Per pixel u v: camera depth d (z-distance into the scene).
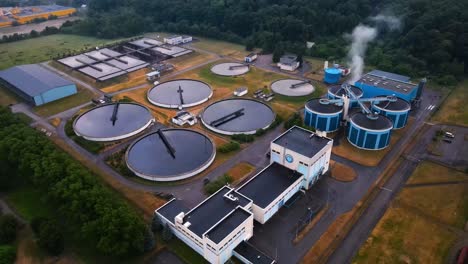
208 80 137.62
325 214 71.25
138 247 60.56
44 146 81.50
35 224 64.75
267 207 67.25
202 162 85.50
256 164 86.69
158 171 82.44
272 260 59.69
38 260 61.53
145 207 73.12
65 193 66.75
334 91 113.25
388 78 120.81
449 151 91.25
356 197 75.81
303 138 81.56
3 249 61.31
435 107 113.69
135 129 99.69
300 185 77.06
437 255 61.75
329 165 86.50
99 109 111.69
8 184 78.50
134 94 125.38
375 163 87.00
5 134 87.06
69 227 67.88
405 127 102.94
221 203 66.75
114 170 84.69
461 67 132.25
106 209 63.34
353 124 93.06
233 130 99.88
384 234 66.31
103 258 61.81
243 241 63.59
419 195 76.25
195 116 108.56
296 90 126.44
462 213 71.00
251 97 121.56
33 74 131.12
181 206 69.12
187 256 62.34
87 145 93.44
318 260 61.34
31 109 115.81
